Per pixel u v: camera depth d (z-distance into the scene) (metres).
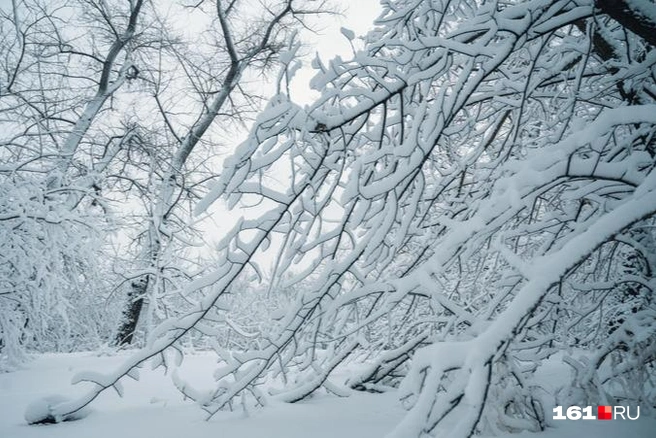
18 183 6.92
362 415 3.78
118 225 7.72
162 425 3.48
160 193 9.63
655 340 3.35
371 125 3.96
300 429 3.34
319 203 3.51
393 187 3.23
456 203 4.70
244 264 3.42
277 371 4.16
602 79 4.62
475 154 4.53
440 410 2.17
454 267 5.00
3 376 5.89
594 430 3.13
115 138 11.41
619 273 4.94
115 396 4.65
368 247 3.53
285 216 3.62
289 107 2.96
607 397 3.47
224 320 3.75
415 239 5.03
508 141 5.00
